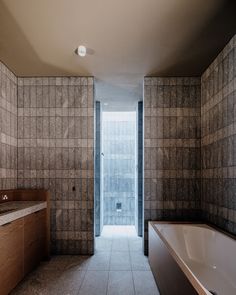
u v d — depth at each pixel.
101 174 4.60
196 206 3.34
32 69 3.18
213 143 2.94
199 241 2.79
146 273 2.75
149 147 3.39
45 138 3.42
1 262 2.02
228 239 2.29
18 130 3.42
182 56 2.81
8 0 1.87
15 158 3.36
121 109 5.09
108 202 5.30
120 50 2.66
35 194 3.17
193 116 3.40
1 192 2.89
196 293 1.32
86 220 3.35
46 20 2.12
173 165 3.38
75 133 3.41
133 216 5.28
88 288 2.41
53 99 3.44
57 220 3.36
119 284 2.50
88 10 1.99
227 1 1.89
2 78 2.99
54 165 3.40
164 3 1.91
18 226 2.34
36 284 2.49
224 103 2.63
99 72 3.26
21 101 3.44
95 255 3.32
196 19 2.12
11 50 2.66
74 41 2.48
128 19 2.12
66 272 2.77
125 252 3.45
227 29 2.27
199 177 3.36
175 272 1.74
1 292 2.02
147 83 3.43
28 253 2.58
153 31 2.30
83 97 3.43
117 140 5.37
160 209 3.35
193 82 3.42
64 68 3.14
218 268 2.45
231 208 2.47
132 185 5.34
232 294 2.05
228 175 2.54
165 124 3.40
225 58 2.60
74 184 3.38
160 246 2.25
